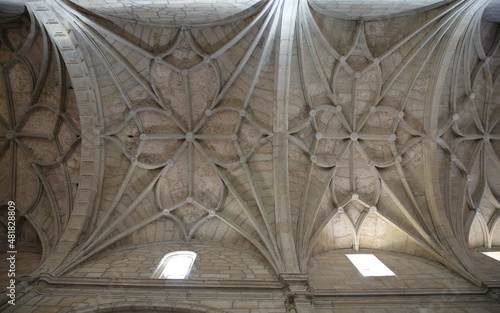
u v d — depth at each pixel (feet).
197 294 29.58
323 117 42.29
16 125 40.98
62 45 34.32
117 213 39.27
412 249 40.86
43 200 40.70
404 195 42.04
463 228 41.24
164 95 41.11
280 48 36.14
